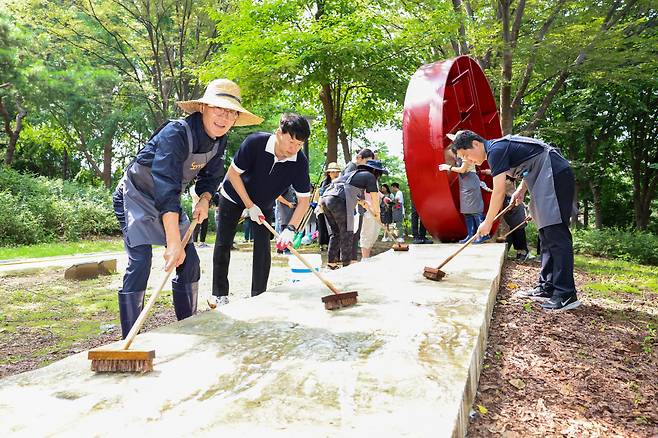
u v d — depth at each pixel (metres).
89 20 24.92
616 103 20.86
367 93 18.28
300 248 12.84
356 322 3.06
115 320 5.28
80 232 17.67
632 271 9.52
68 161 33.56
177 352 2.49
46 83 18.11
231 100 3.27
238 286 7.10
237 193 4.52
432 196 8.43
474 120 9.95
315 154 37.00
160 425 1.70
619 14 13.22
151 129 26.94
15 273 8.73
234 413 1.78
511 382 2.83
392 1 14.12
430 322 3.05
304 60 13.93
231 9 21.52
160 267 9.39
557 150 4.69
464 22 12.59
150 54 25.98
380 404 1.84
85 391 2.02
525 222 8.65
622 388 2.89
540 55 12.09
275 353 2.47
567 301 4.70
